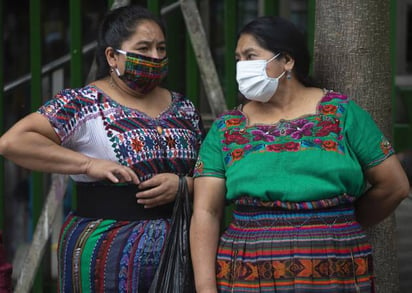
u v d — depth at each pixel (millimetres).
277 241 3885
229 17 6094
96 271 4465
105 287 4453
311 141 3926
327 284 3836
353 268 3918
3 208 6633
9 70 10742
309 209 3898
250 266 3934
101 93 4562
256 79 4020
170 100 4801
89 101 4508
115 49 4527
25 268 6219
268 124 4074
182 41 7090
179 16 7012
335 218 3930
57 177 6105
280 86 4086
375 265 5082
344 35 4750
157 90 4816
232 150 4059
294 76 4125
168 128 4617
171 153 4562
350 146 3990
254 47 4039
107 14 4668
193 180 4555
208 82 5941
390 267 5133
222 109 5934
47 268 7074
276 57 4023
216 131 4207
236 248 4023
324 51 4824
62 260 4625
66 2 10500
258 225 3975
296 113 4074
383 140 4066
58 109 4414
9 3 10719
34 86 6426
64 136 4430
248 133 4070
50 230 6152
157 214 4543
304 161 3885
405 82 8781
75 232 4570
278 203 3910
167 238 4438
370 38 4758
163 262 4406
